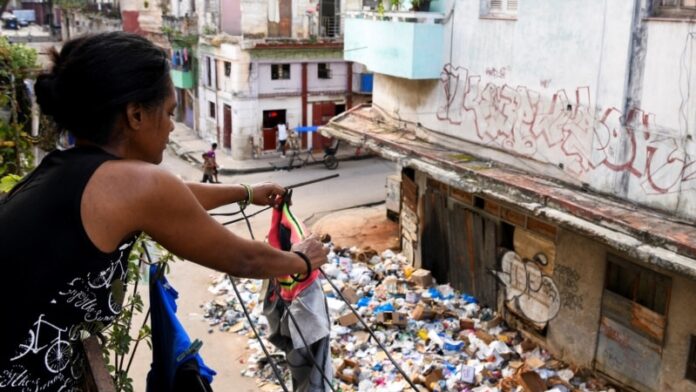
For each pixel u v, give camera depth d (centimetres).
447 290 1314
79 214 151
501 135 1116
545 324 1085
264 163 2544
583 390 974
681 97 792
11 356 158
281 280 419
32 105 661
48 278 152
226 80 2622
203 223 167
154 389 246
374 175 2398
